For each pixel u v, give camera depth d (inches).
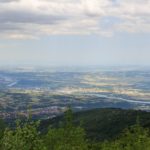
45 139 1769.2
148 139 2081.7
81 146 1807.3
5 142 1316.4
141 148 2014.0
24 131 1346.0
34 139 1357.0
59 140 1787.6
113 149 2096.5
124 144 2177.7
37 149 1358.3
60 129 1818.4
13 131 1350.9
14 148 1311.5
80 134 1847.9
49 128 1849.2
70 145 1755.7
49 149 1748.3
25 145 1332.4
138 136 2102.6
